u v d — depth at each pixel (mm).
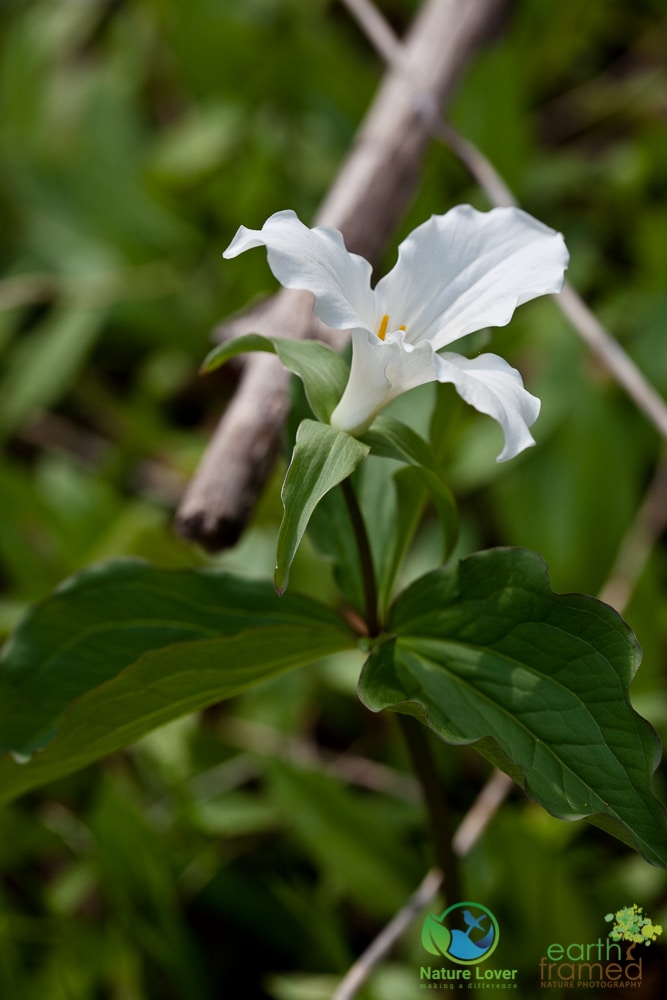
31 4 1391
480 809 831
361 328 701
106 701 732
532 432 932
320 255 710
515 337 1002
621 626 718
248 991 858
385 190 901
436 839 778
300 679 898
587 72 1272
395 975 829
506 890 833
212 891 862
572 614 724
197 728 891
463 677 730
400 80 931
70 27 1303
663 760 866
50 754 739
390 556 764
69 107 1295
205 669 739
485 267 730
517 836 821
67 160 1156
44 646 763
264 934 863
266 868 874
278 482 919
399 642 739
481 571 736
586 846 864
